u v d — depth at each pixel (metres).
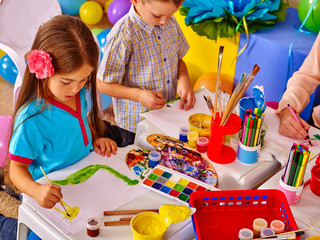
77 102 1.18
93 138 1.30
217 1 1.87
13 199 1.81
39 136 1.10
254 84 2.03
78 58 1.01
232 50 2.03
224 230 0.97
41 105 1.09
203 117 1.35
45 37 1.01
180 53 1.71
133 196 1.06
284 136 1.33
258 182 1.19
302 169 0.99
